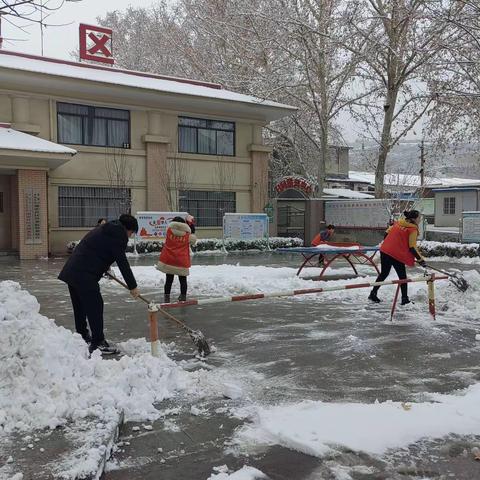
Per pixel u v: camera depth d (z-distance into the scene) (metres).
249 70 28.56
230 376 4.97
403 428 3.65
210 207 24.72
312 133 31.78
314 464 3.27
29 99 19.69
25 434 3.49
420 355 5.70
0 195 19.47
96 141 21.42
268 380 4.87
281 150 33.81
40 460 3.14
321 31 24.98
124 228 5.74
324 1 25.02
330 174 43.03
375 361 5.47
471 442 3.55
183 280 9.34
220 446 3.53
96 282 5.64
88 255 5.62
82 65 22.72
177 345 6.11
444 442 3.54
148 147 22.45
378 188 24.94
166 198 22.91
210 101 22.92
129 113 22.17
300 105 28.58
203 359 5.54
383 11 23.36
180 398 4.37
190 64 34.28
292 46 25.89
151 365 4.62
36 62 21.31
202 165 24.25
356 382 4.82
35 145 17.38
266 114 25.64
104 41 24.34
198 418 3.98
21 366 4.04
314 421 3.78
